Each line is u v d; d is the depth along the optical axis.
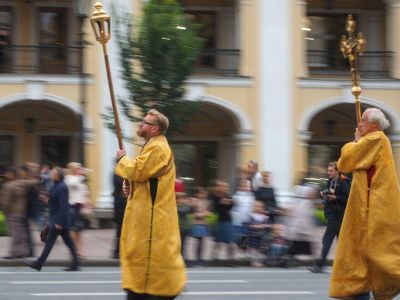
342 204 22.92
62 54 38.31
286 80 38.31
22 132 39.81
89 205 27.41
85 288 18.70
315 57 40.94
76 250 23.16
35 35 38.78
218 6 40.56
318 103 38.53
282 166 38.12
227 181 41.41
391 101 39.12
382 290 11.29
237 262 25.67
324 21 41.59
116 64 36.12
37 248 27.22
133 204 11.04
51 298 16.86
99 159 36.28
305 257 26.89
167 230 10.98
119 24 30.95
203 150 41.50
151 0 30.50
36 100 36.56
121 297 16.98
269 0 38.25
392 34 39.62
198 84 37.56
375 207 11.21
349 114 41.88
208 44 40.44
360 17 41.94
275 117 38.16
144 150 11.04
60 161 40.16
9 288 18.67
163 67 29.89
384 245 11.21
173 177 11.12
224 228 25.45
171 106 30.02
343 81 38.72
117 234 25.09
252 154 37.97
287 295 17.77
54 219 22.56
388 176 11.27
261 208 25.67
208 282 20.36
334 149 42.38
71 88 36.50
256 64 38.19
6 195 24.91
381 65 40.28
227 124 41.41
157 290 10.94
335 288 11.47
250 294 17.86
